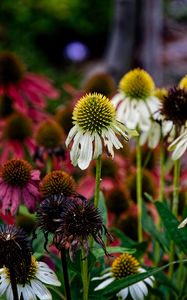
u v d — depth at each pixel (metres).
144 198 1.08
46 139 1.05
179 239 0.81
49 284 0.75
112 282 0.75
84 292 0.72
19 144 1.17
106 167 1.10
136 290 0.79
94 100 0.73
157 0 2.01
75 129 0.74
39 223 0.70
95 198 0.73
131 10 1.97
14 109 1.29
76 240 0.67
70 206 0.69
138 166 0.90
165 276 0.84
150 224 0.88
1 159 1.16
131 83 0.95
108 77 1.29
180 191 1.04
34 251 0.77
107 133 0.73
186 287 0.88
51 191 0.78
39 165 1.05
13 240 0.67
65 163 1.05
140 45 2.02
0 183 0.83
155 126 0.90
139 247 0.87
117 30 1.99
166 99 0.85
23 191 0.83
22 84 1.29
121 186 1.08
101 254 0.73
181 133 0.85
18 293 0.71
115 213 1.05
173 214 0.82
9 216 0.90
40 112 1.28
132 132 0.76
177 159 0.82
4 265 0.69
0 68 1.28
